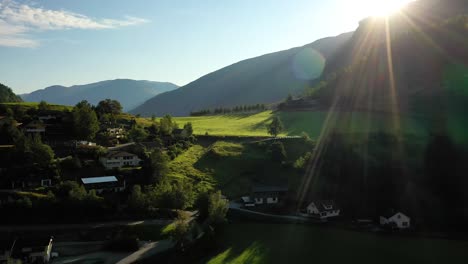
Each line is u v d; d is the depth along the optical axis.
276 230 100.69
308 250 84.81
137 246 93.75
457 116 143.38
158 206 113.19
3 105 180.12
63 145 145.50
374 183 114.31
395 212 97.81
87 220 106.31
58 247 93.88
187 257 85.06
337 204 112.94
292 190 125.25
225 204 104.44
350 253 81.56
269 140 167.75
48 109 188.12
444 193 104.06
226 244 91.81
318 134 175.75
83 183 117.50
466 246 82.50
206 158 153.75
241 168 146.38
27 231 98.06
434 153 115.31
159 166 128.00
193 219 109.25
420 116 157.25
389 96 190.75
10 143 139.25
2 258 84.38
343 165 126.06
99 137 160.88
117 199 115.38
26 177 114.69
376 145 129.62
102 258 87.81
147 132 177.62
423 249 81.88
